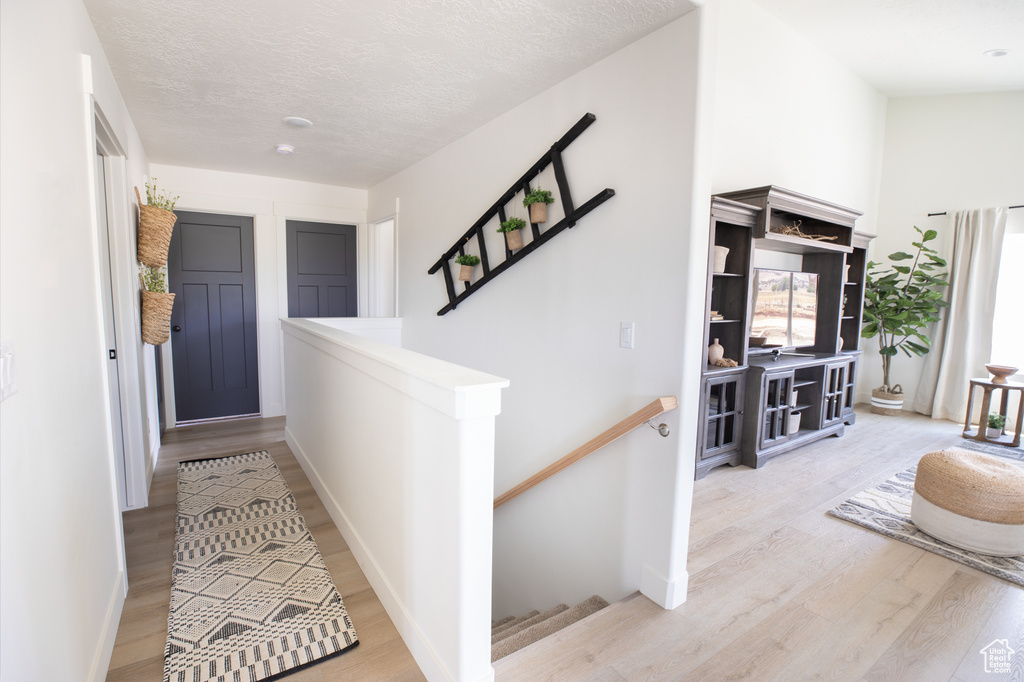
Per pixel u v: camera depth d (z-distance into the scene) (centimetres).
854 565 226
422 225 404
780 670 160
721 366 343
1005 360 457
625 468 209
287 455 356
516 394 285
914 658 166
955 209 478
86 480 148
